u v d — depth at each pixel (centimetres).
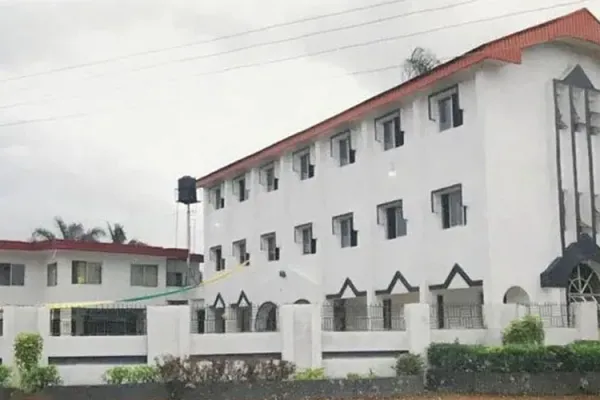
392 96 2670
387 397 1850
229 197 3875
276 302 3319
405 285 2616
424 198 2555
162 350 1869
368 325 2797
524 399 1770
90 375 1798
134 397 1717
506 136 2366
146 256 4053
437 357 1980
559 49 2552
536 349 1841
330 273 3027
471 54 2325
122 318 3042
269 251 3525
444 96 2509
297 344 1936
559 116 2488
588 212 2523
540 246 2384
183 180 4200
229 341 1938
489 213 2292
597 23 2569
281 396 1766
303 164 3300
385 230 2778
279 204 3403
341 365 1966
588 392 1794
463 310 2406
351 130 2958
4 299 3784
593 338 2227
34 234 5712
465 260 2372
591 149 2562
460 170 2411
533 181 2402
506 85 2394
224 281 3806
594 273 2548
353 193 2916
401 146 2694
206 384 1728
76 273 3838
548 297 2356
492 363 1873
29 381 1700
